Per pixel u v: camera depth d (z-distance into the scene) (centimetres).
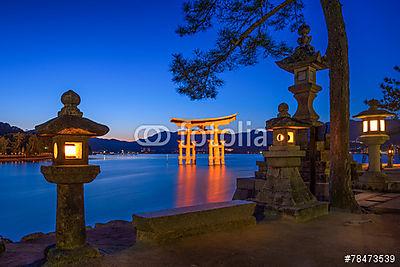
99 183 4869
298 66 1287
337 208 852
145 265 433
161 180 5262
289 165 757
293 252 493
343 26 909
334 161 884
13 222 2308
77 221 447
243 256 473
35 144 12375
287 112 786
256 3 1055
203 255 475
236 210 633
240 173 6731
